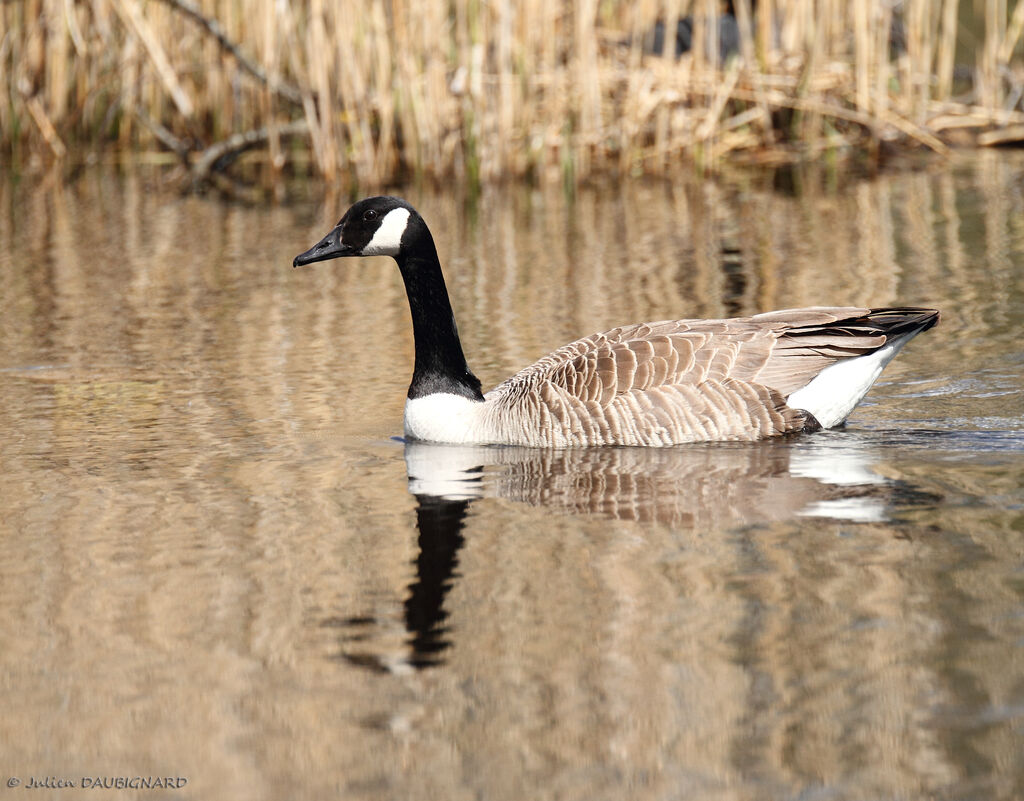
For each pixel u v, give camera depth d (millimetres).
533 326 17984
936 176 29078
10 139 33875
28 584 9648
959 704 7605
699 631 8555
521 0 29266
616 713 7648
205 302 20156
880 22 30562
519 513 10898
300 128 31297
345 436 13516
